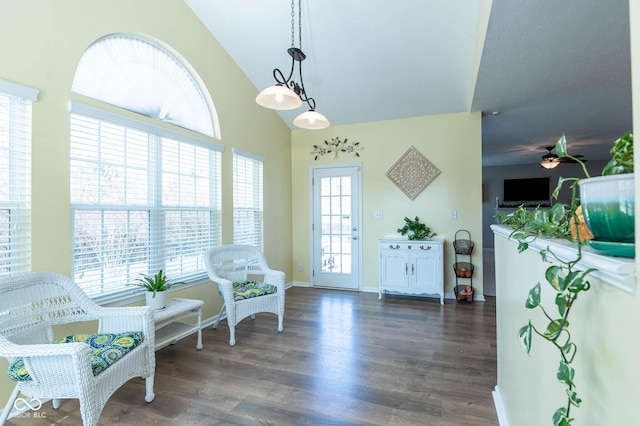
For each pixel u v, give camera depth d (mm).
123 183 2543
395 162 4551
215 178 3484
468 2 2695
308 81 3869
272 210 4566
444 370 2330
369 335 3000
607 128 4785
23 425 1767
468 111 4219
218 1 3008
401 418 1797
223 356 2584
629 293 540
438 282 4035
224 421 1780
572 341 827
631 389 542
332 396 2014
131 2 2557
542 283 1054
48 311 1853
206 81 3299
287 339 2926
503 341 1755
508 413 1619
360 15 2947
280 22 3139
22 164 1919
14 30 1856
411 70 3564
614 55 2559
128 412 1860
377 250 4652
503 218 1593
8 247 1868
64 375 1508
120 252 2533
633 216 556
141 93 2707
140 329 1967
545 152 6730
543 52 2520
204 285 3295
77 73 2254
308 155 5051
